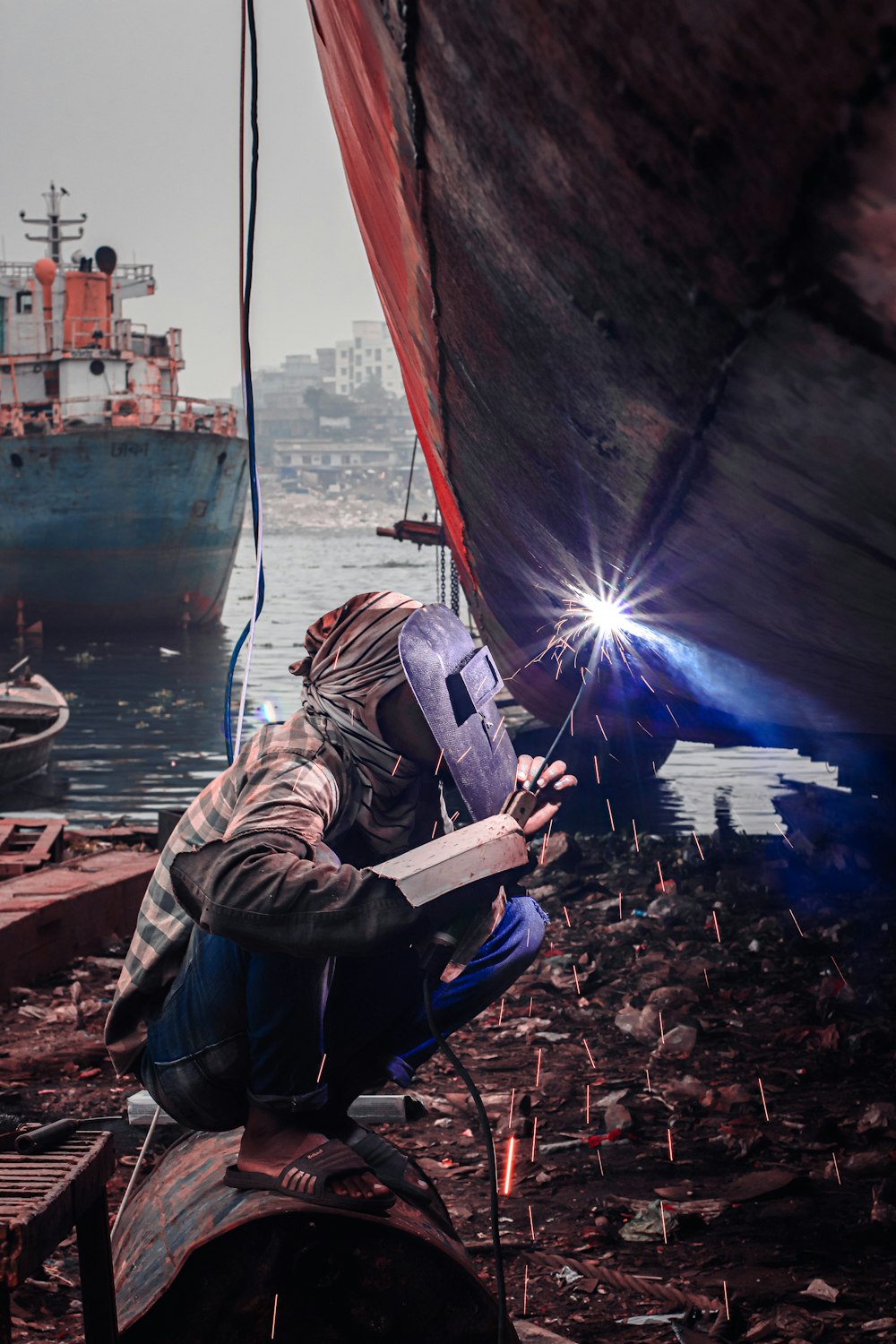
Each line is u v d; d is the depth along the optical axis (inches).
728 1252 118.8
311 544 3939.5
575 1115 156.9
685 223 65.0
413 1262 86.1
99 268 1382.9
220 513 1325.0
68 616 1262.3
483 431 128.4
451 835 83.0
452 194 87.7
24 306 1438.2
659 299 73.0
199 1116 93.5
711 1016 194.7
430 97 79.6
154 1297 83.4
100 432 1190.3
